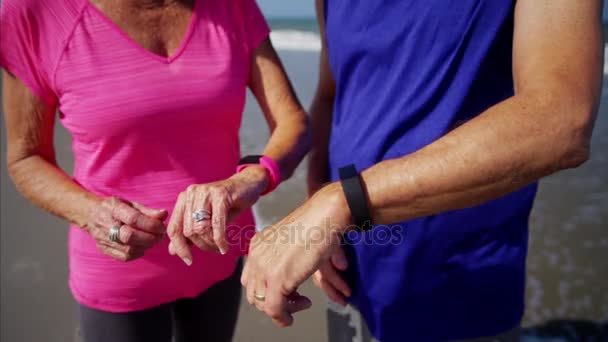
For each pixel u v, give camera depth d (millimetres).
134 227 1417
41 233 4238
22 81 1484
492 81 1162
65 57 1478
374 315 1401
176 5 1584
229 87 1655
